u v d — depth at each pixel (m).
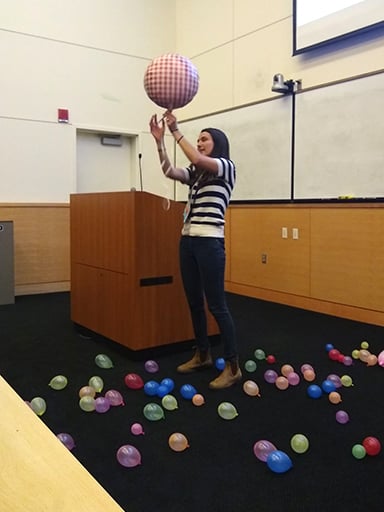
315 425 1.96
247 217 4.86
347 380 2.41
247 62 5.01
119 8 5.52
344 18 3.96
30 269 5.00
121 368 2.69
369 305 3.74
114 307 2.98
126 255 2.82
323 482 1.55
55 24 5.10
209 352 2.67
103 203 3.04
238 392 2.32
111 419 2.02
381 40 3.76
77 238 3.39
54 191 5.19
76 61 5.25
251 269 4.85
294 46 4.39
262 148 4.85
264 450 1.69
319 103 4.24
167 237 2.88
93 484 0.65
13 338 3.30
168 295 2.91
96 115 5.44
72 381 2.47
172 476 1.59
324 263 4.09
